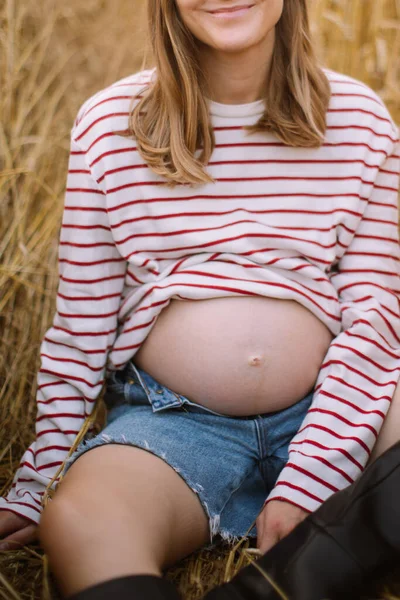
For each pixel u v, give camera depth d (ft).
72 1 7.64
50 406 4.01
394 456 3.09
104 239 4.00
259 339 3.76
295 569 2.93
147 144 3.82
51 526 2.98
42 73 6.84
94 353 3.99
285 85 3.93
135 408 3.93
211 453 3.64
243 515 3.72
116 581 2.71
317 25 6.41
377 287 4.01
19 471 4.03
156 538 3.11
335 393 3.70
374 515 2.99
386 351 3.85
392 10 6.40
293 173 3.94
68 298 4.03
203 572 3.60
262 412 3.83
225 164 3.90
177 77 3.80
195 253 3.90
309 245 3.88
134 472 3.32
